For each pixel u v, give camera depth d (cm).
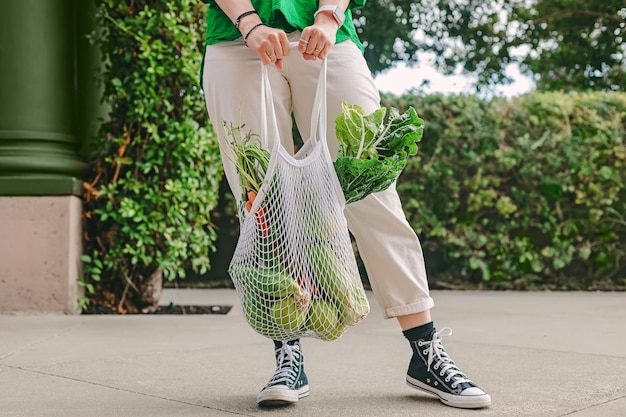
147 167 447
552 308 477
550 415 200
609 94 640
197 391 235
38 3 443
